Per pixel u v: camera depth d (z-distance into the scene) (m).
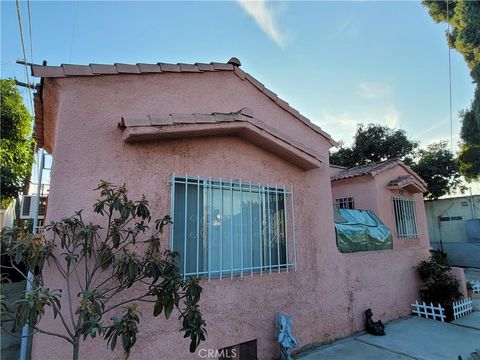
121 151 4.35
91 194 4.02
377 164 10.88
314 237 6.42
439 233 21.92
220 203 5.23
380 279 7.62
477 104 17.03
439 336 6.54
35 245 3.08
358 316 6.83
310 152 6.20
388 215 9.64
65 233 3.32
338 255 6.77
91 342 3.74
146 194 4.44
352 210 8.72
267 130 5.50
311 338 5.89
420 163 22.25
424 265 8.74
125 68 4.51
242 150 5.64
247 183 5.61
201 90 5.35
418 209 10.76
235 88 5.83
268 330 5.33
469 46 16.33
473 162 19.34
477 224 19.58
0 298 2.51
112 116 4.37
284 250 5.97
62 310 3.61
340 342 6.16
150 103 4.74
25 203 5.76
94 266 3.59
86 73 4.18
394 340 6.28
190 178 4.91
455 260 19.89
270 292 5.49
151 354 4.12
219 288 4.91
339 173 11.80
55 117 4.90
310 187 6.63
